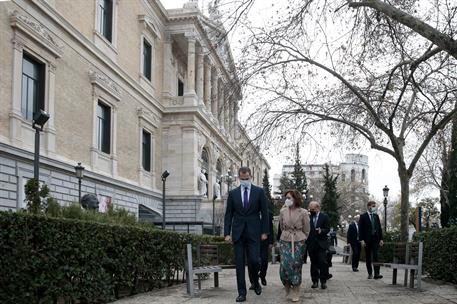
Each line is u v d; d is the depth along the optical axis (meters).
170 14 45.84
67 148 27.45
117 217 12.13
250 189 9.61
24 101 24.08
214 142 53.50
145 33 41.31
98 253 8.91
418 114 20.14
